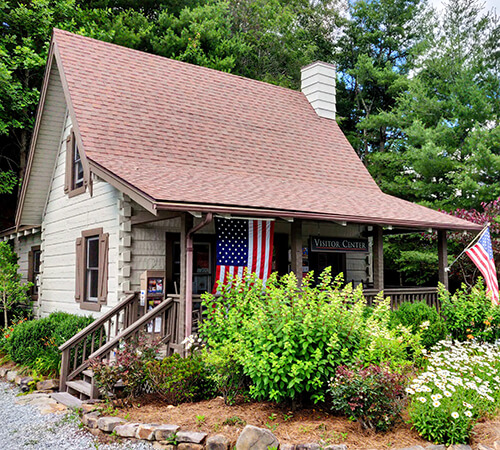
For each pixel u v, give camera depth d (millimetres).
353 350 6543
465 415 5633
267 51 28406
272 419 6215
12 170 21938
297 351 6258
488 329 10047
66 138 13266
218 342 7621
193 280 10977
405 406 6371
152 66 13836
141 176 9117
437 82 24031
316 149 14797
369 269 14422
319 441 5504
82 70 12016
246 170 11969
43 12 19969
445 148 21281
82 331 9203
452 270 18609
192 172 10547
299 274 10391
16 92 19219
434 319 9875
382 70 28469
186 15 24375
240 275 9008
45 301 14242
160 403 7422
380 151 27953
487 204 18719
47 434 6801
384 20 29891
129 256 9844
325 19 32875
